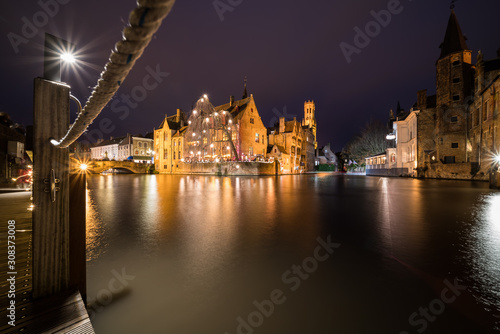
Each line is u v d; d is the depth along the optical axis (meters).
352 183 23.25
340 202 10.41
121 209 8.67
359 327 2.25
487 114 25.12
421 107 35.09
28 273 2.78
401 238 5.10
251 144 46.75
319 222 6.61
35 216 2.18
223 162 41.22
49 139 2.20
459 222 6.58
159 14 0.50
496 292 2.90
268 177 35.59
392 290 2.95
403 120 40.81
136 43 0.64
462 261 3.86
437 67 32.62
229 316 2.43
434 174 31.98
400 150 41.06
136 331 2.21
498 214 7.66
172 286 3.05
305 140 66.44
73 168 2.46
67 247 2.37
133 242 4.84
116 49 0.68
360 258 3.99
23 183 14.97
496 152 23.08
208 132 46.50
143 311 2.52
